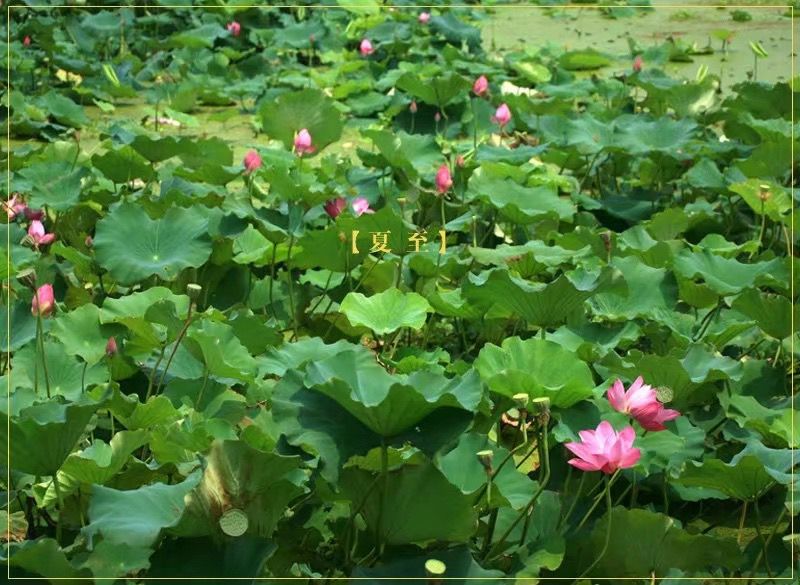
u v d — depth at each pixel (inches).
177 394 136.2
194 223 167.6
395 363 146.9
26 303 147.6
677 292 162.7
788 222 191.0
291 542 115.1
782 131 240.7
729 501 137.5
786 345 164.4
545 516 120.2
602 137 234.4
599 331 152.0
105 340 146.6
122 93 310.2
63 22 370.3
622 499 131.8
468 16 436.8
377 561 109.3
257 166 187.2
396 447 117.6
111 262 161.9
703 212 204.8
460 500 105.1
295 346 139.9
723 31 369.4
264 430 128.6
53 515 125.1
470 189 194.4
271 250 173.0
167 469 120.5
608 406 128.0
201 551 99.6
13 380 133.7
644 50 365.4
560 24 434.6
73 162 217.3
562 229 210.8
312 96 231.8
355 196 201.3
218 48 366.6
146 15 406.6
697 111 270.1
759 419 133.3
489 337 169.8
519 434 146.0
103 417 137.6
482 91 249.4
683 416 132.7
